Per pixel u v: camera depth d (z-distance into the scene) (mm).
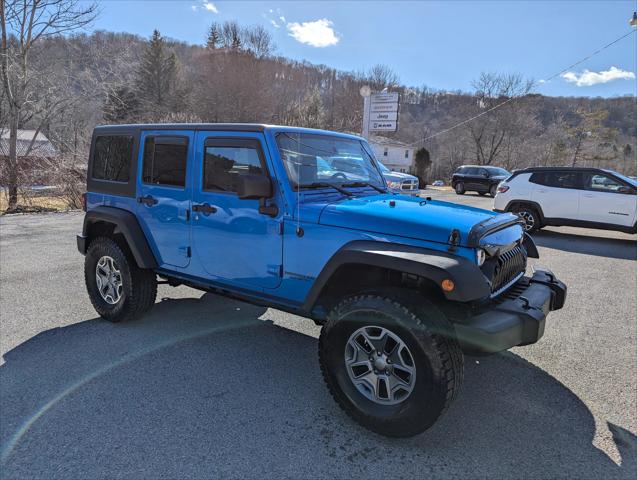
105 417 2736
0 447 2439
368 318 2537
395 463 2379
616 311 4930
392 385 2553
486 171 22922
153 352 3664
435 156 56031
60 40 15906
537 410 2924
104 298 4320
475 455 2453
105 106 18797
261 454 2426
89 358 3537
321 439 2570
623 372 3480
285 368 3432
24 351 3648
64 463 2322
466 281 2330
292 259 3008
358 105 56375
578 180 9766
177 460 2359
